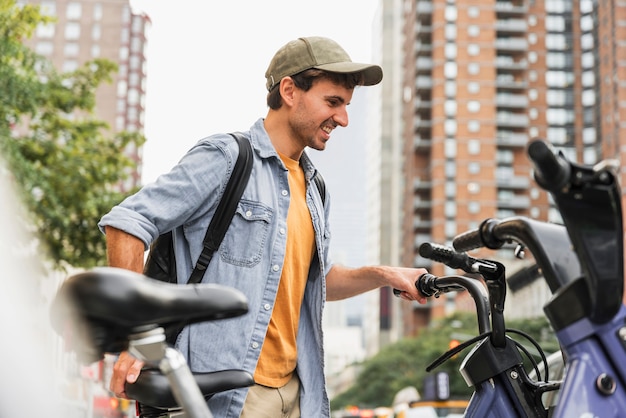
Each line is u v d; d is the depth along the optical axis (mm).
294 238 2291
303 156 2449
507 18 110438
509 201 105875
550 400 2885
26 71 14938
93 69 16562
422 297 2248
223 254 2172
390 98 149750
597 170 1186
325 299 2324
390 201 145875
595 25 109562
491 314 1889
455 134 106812
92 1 124562
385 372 70062
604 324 1279
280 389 2205
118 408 15633
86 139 16812
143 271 2215
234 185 2193
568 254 1361
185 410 1015
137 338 1014
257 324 2127
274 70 2373
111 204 16094
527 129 109062
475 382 1877
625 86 95875
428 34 110938
